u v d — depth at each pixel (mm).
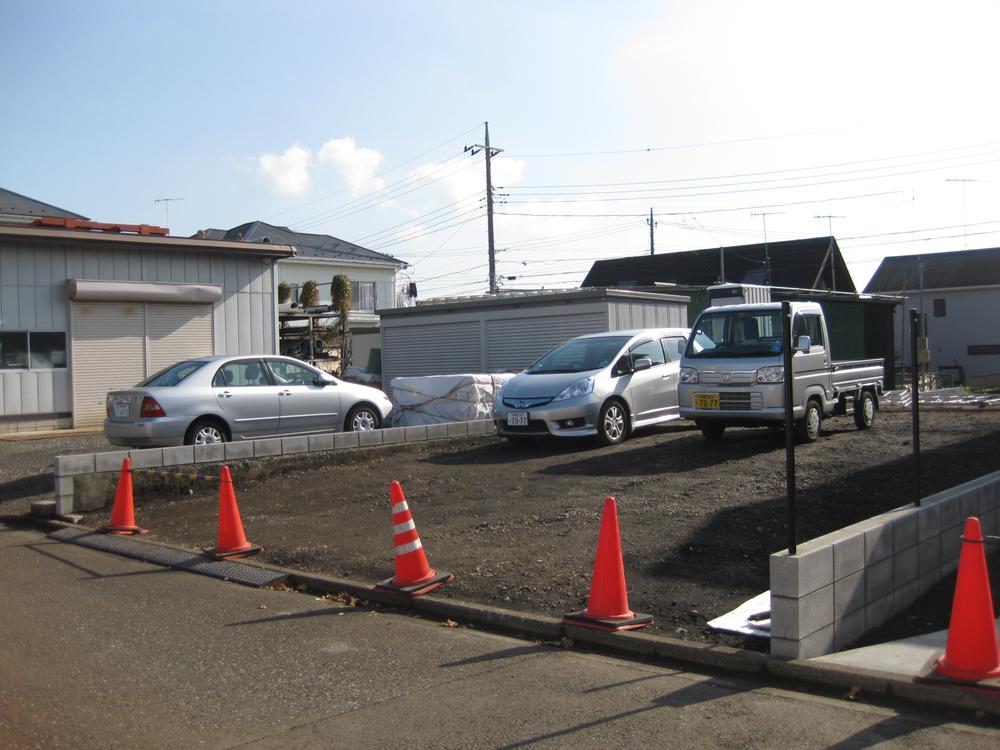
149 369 21750
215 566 7957
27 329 19953
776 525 7645
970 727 4195
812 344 12062
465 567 7246
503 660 5391
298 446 12297
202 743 4258
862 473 9352
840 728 4227
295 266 40938
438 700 4742
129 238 21000
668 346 14109
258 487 11594
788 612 4977
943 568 6512
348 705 4711
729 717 4398
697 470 10164
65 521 10289
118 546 8930
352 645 5754
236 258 23172
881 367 13945
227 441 12727
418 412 15648
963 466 9523
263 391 13164
